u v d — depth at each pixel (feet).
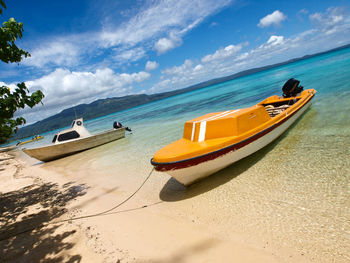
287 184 14.12
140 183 20.06
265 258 8.57
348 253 8.11
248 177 16.28
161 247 10.33
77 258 10.47
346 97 34.81
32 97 14.74
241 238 10.03
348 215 10.12
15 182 30.76
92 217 14.97
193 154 14.39
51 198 20.57
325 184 13.15
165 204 14.96
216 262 8.72
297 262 8.13
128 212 14.82
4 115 13.93
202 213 12.84
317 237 9.18
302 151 18.90
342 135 20.38
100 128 118.93
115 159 32.40
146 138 44.62
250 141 17.43
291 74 128.06
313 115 29.66
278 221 10.73
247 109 18.98
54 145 42.75
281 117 22.52
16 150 94.53
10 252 11.93
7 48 14.44
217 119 16.70
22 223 15.75
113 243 11.36
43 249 11.72
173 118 71.15
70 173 30.27
